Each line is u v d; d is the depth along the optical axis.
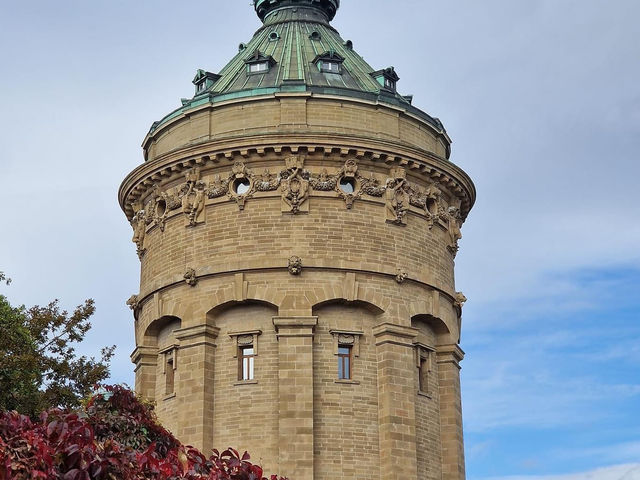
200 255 54.22
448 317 56.44
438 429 54.75
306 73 58.66
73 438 22.55
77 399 54.38
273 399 51.38
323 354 52.16
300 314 51.81
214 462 24.88
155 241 57.00
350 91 56.41
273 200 53.72
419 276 54.72
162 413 54.25
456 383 56.25
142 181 57.53
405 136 57.41
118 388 34.94
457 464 54.31
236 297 52.56
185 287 54.22
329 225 53.38
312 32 62.56
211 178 55.06
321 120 55.50
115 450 22.92
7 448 21.58
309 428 50.12
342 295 52.47
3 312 49.81
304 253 52.78
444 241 57.59
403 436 51.38
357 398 51.88
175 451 25.45
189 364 52.75
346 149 53.94
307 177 53.78
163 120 59.09
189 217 54.81
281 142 53.62
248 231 53.47
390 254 54.12
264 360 52.16
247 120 55.84
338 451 50.81
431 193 56.72
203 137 56.34
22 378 49.56
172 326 55.41
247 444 51.03
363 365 52.59
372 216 54.22
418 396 53.59
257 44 62.69
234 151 54.12
